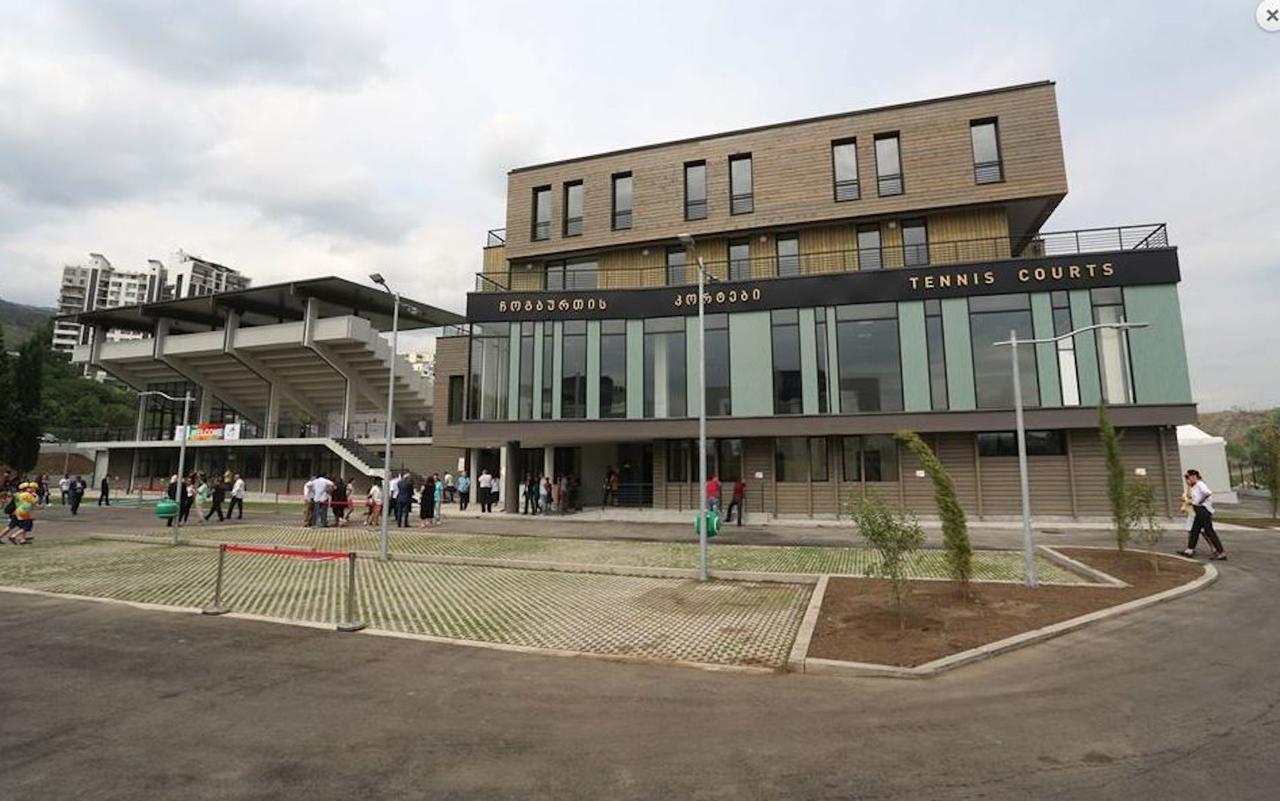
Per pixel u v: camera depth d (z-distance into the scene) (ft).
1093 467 72.64
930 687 21.99
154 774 15.38
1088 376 72.74
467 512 94.43
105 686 21.97
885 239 86.07
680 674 23.67
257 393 178.81
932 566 45.88
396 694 21.38
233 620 31.81
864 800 14.14
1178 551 50.39
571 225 101.24
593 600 36.58
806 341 81.92
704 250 93.91
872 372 79.25
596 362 89.20
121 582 41.52
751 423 82.07
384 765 15.96
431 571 46.47
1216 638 27.20
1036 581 37.83
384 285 55.36
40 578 42.96
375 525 76.74
